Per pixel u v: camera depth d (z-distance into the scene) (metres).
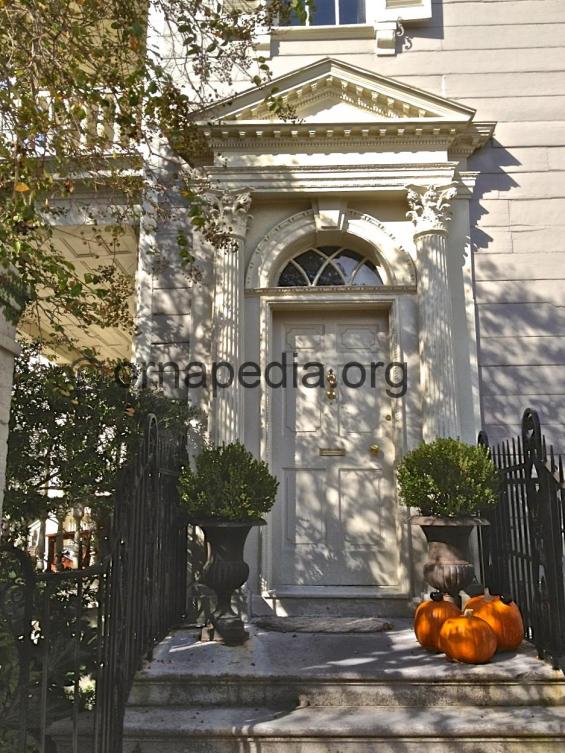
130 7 4.11
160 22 6.03
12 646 3.02
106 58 4.17
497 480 4.28
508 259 5.64
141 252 5.75
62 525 4.80
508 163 5.80
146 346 5.59
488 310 5.57
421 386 5.38
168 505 4.40
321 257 5.94
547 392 5.44
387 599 5.04
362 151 5.66
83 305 4.29
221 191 5.59
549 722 3.27
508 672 3.55
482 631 3.71
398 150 5.66
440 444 4.37
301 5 4.43
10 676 3.17
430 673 3.55
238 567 4.11
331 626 4.49
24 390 4.30
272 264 5.66
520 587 4.26
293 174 5.63
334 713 3.42
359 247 5.88
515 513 4.37
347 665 3.70
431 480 4.18
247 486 4.03
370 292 5.58
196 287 5.64
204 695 3.54
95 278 3.49
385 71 5.97
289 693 3.53
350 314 5.76
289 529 5.41
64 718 3.63
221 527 4.03
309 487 5.48
